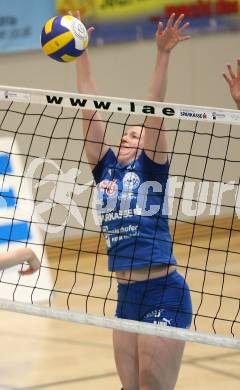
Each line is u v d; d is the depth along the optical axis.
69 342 13.59
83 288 16.20
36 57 17.73
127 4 18.38
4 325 14.34
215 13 19.34
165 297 9.20
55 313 8.86
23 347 13.34
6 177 15.66
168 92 19.23
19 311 8.94
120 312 9.48
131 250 9.26
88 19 17.98
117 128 18.02
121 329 8.69
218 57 19.67
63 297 15.59
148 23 18.69
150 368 8.98
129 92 18.86
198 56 19.39
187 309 9.29
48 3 17.52
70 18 9.71
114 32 18.36
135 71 18.84
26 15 17.39
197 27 19.17
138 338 9.21
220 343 8.52
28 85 17.78
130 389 9.57
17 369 12.44
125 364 9.49
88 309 14.91
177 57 19.16
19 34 17.41
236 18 19.62
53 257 17.94
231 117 9.12
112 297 15.63
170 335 8.59
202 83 19.58
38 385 11.84
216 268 17.41
